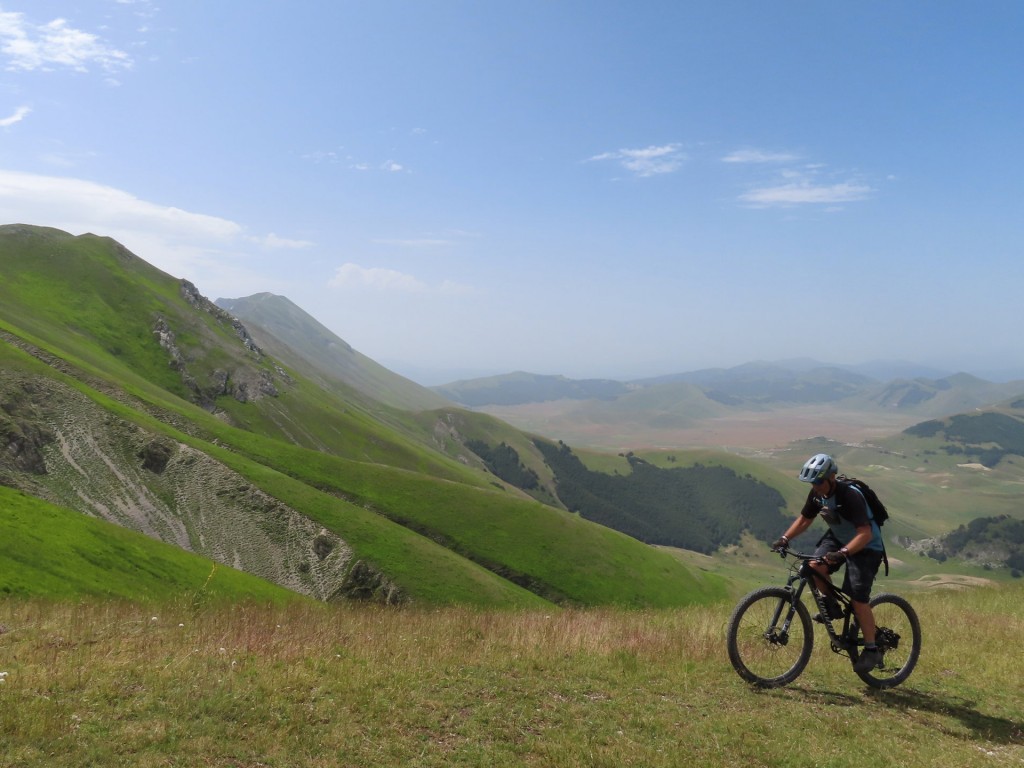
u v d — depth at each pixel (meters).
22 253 182.88
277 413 183.12
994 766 7.05
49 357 111.50
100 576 46.81
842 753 7.25
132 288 190.00
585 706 8.30
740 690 9.26
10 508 51.28
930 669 10.91
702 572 145.62
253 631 11.43
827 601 9.65
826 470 9.36
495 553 116.00
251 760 6.33
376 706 7.73
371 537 98.25
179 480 95.38
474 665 9.75
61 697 7.43
